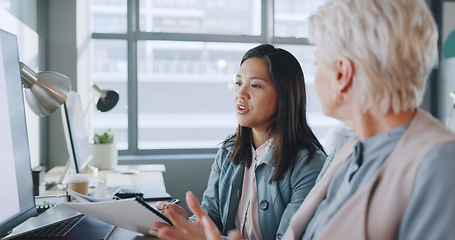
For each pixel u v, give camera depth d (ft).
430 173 1.69
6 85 3.22
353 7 2.07
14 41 3.52
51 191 6.47
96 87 9.73
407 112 2.08
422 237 1.67
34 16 10.27
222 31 13.53
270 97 4.35
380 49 1.97
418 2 2.01
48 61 11.46
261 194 4.34
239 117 4.50
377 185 1.94
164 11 13.23
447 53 13.76
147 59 13.25
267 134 4.51
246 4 13.56
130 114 13.10
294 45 13.67
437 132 1.86
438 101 13.84
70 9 11.53
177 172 12.69
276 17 13.61
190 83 13.56
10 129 3.21
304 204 2.69
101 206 3.27
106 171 9.12
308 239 2.49
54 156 11.19
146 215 3.21
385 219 1.85
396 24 1.95
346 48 2.09
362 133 2.19
